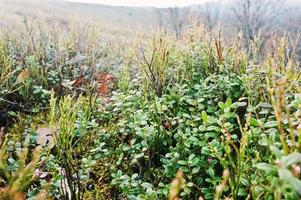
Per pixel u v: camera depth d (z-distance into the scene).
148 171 2.37
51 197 2.04
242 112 2.58
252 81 2.46
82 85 3.77
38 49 4.02
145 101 2.68
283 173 0.98
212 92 2.65
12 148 2.45
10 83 3.40
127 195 2.00
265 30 16.09
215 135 2.10
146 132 2.33
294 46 2.46
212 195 1.86
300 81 2.19
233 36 3.37
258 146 1.90
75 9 34.19
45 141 2.54
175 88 2.73
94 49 4.34
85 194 2.23
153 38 3.20
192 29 3.46
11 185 1.43
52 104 1.92
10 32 4.59
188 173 2.12
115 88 3.83
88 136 2.75
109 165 2.48
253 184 1.54
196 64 3.05
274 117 2.11
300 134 1.26
